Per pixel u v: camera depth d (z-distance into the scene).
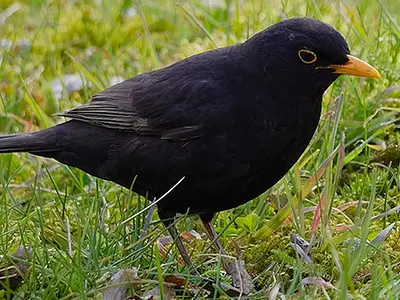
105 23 16.22
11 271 9.50
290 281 9.36
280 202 10.96
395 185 11.53
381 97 12.29
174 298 9.10
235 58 9.98
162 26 16.25
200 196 10.05
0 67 14.49
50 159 12.81
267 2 15.34
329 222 10.38
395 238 10.11
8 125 13.64
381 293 8.66
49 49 15.60
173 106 9.99
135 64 15.15
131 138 10.29
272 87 9.73
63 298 8.83
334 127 11.26
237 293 9.27
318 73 9.73
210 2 16.30
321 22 9.87
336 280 9.39
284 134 9.77
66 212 11.00
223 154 9.76
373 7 14.47
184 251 9.99
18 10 16.91
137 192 10.53
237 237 10.57
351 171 11.91
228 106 9.73
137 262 9.62
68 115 10.58
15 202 11.12
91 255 9.42
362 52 12.95
